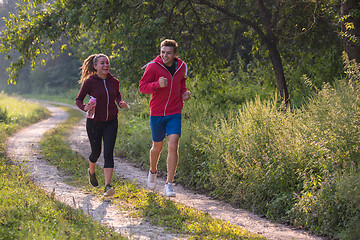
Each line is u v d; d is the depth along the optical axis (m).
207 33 20.38
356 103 9.27
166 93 8.56
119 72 17.38
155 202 8.59
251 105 11.83
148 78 8.56
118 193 9.41
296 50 21.34
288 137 9.44
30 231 5.90
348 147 8.48
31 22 17.78
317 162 8.48
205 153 12.19
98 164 13.85
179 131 8.71
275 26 19.06
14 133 23.06
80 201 8.63
